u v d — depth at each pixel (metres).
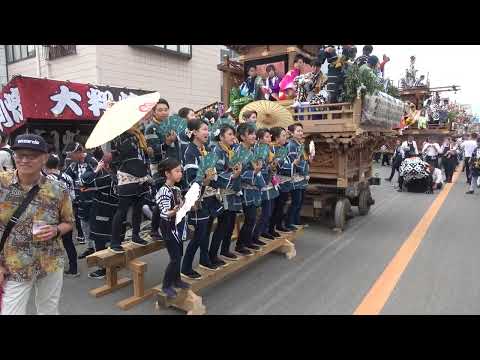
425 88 21.06
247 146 4.52
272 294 4.39
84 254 5.71
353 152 7.50
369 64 7.38
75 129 8.02
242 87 9.68
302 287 4.59
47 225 2.56
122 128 3.47
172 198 3.72
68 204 2.78
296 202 6.14
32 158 2.47
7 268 2.59
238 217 6.41
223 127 4.20
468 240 6.57
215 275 4.29
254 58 10.43
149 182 4.34
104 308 4.04
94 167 5.31
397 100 8.79
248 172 4.68
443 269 5.16
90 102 7.35
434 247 6.17
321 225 7.69
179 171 3.68
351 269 5.19
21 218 2.55
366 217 8.41
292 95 8.70
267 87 9.34
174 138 4.47
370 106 6.72
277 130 5.53
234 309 4.02
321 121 6.83
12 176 2.57
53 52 9.80
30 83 6.46
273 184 5.25
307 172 6.21
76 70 9.42
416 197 11.11
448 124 20.95
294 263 5.45
